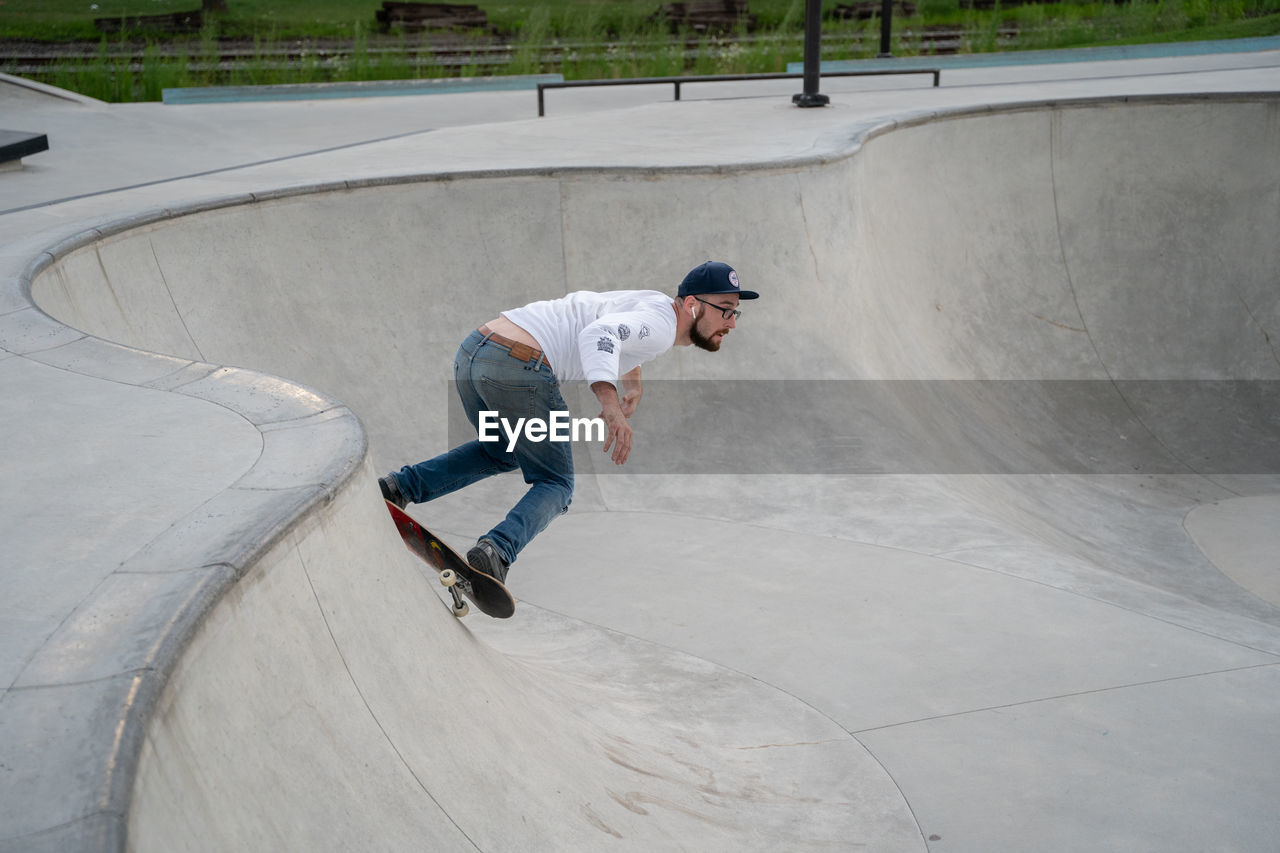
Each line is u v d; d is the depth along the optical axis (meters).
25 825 1.42
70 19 22.52
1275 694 4.49
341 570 2.55
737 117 12.45
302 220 6.62
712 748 3.93
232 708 1.98
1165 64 17.44
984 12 23.94
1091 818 3.62
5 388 3.34
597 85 14.34
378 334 6.81
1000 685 4.54
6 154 9.82
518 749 3.04
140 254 5.71
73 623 1.91
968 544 6.05
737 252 7.85
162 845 1.58
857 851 3.36
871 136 9.48
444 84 18.67
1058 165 11.33
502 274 7.36
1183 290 11.27
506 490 6.54
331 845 2.12
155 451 2.80
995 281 10.87
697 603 5.31
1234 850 3.46
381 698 2.57
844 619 5.15
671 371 7.52
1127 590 5.57
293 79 19.92
